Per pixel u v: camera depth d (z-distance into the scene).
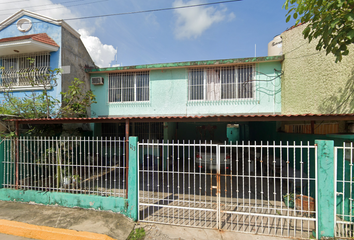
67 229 3.54
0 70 7.66
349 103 4.32
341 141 3.86
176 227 3.65
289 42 6.71
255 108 7.41
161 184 6.39
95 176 7.08
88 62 9.06
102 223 3.72
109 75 8.65
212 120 4.33
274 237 3.32
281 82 7.26
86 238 3.34
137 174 3.94
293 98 6.51
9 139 4.85
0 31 8.05
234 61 7.34
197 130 10.38
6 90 7.25
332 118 3.72
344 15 3.15
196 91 7.88
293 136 6.18
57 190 4.54
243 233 3.45
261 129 9.79
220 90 7.69
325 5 3.36
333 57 4.82
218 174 3.62
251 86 7.47
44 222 3.78
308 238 3.27
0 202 4.61
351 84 4.28
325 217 3.20
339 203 3.82
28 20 7.78
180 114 7.95
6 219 3.89
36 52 7.56
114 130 8.93
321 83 5.26
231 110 7.57
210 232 3.48
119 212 4.00
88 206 4.20
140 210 4.37
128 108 8.40
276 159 6.71
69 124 7.21
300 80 6.16
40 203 4.48
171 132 9.23
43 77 6.99
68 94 7.06
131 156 3.95
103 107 8.61
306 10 3.73
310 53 5.72
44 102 6.65
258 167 8.35
